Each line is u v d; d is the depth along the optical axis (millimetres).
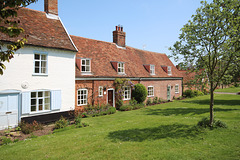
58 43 13414
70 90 14117
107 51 20812
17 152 7043
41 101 12617
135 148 6898
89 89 16312
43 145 7750
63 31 14891
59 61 13367
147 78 23641
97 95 16969
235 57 8445
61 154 6652
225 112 14039
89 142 7879
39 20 13859
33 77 11836
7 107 10680
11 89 10820
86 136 8844
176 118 12703
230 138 7551
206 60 9102
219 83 8969
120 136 8562
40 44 12039
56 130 10664
